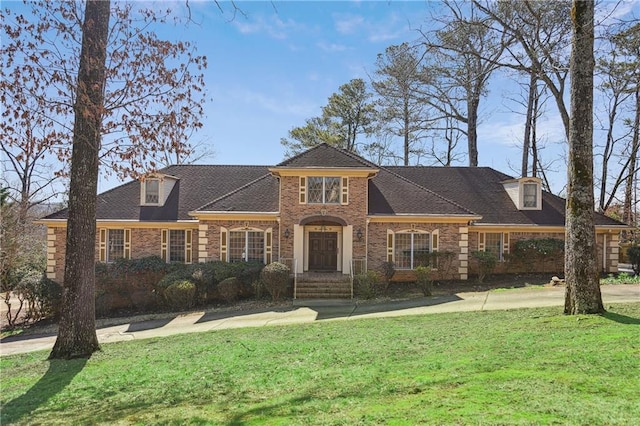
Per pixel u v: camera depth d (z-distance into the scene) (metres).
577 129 10.92
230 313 16.89
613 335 8.34
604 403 4.86
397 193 22.84
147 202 23.28
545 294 16.62
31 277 18.48
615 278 20.31
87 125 10.78
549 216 23.53
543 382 5.72
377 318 13.88
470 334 9.80
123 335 14.30
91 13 10.40
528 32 15.30
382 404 5.37
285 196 20.98
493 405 4.96
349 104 42.88
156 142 10.90
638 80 14.77
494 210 23.77
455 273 21.34
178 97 10.80
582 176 10.90
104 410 6.44
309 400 5.85
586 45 10.77
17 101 9.25
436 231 21.41
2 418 6.42
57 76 9.64
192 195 24.23
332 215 20.92
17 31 9.10
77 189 11.34
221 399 6.43
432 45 14.27
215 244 21.09
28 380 9.05
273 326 13.70
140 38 10.40
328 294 18.86
